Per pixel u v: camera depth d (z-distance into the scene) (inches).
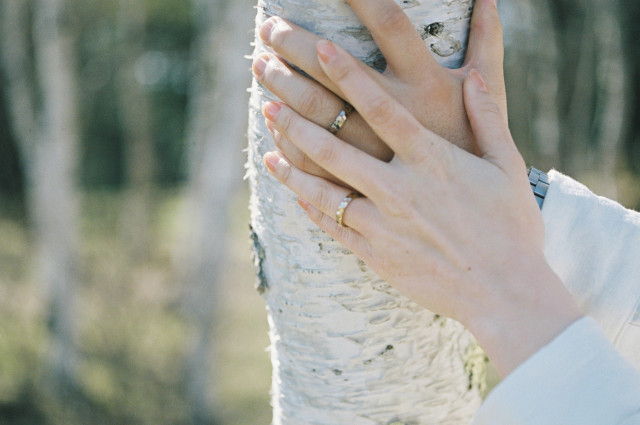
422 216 25.3
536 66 250.4
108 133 346.0
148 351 148.7
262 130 27.8
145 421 133.2
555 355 23.6
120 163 349.1
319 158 25.8
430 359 29.1
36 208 155.9
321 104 25.9
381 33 25.5
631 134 285.7
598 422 23.0
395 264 25.8
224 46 129.9
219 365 157.9
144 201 206.4
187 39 363.6
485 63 27.2
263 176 28.2
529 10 234.7
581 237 27.6
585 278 27.7
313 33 26.3
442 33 27.0
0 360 151.6
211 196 137.4
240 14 127.0
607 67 232.8
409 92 26.0
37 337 158.2
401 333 28.6
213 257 139.4
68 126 154.0
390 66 26.1
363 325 28.4
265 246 29.0
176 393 140.1
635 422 22.9
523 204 25.5
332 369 28.9
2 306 173.2
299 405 29.7
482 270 24.9
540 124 246.5
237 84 131.6
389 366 28.8
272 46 26.0
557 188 27.9
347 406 29.1
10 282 188.2
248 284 203.2
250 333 173.9
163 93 378.0
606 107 237.0
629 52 253.3
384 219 25.7
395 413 29.2
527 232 25.3
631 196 258.2
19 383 146.2
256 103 28.0
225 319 177.3
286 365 29.7
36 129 174.1
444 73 26.3
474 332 24.9
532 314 24.3
